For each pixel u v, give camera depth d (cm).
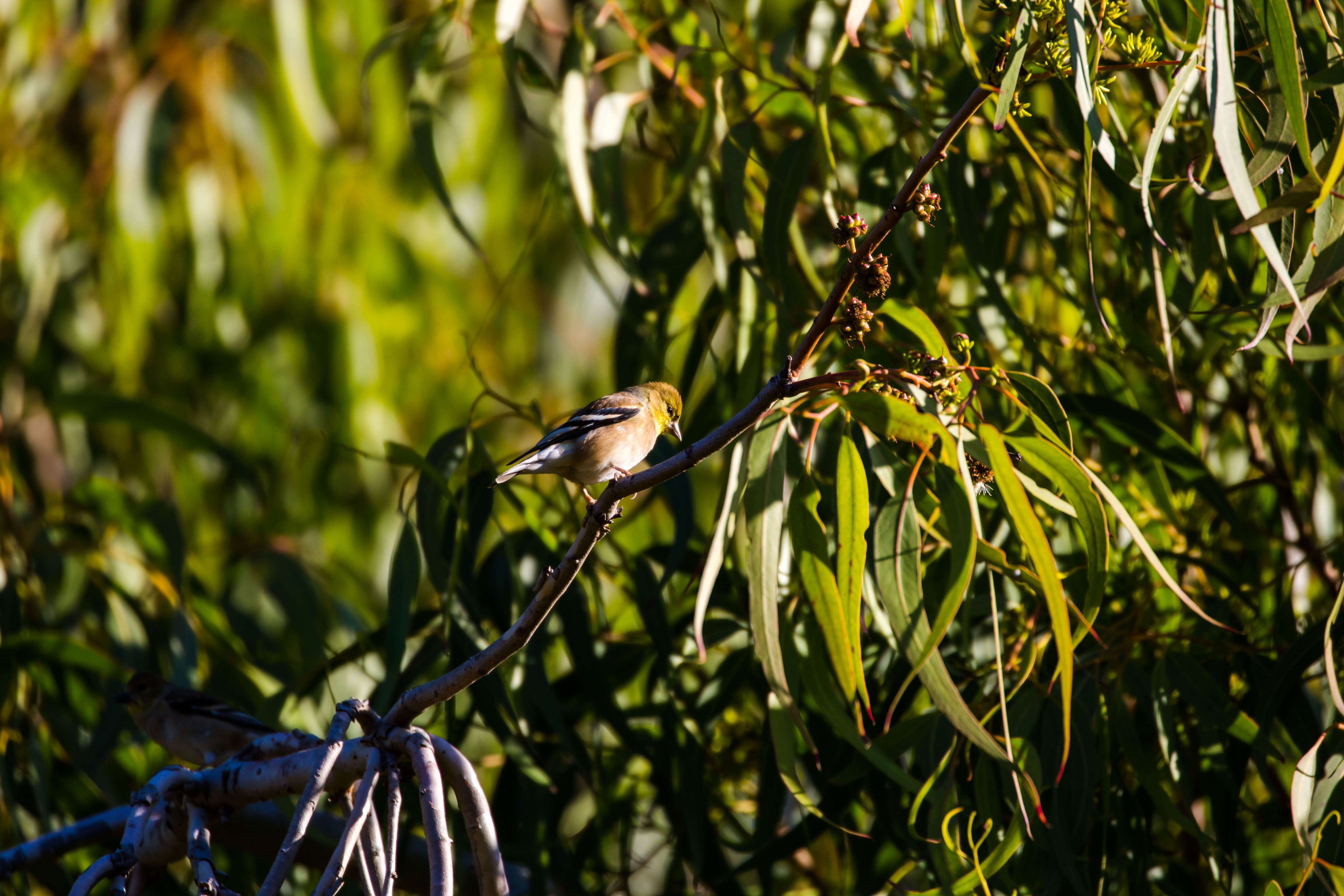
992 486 643
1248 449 1090
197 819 648
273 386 1623
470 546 983
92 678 1150
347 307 1661
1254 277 896
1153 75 949
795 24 1170
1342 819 743
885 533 631
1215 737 874
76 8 1630
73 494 1266
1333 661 834
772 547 662
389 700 909
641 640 1072
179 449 1580
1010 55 603
